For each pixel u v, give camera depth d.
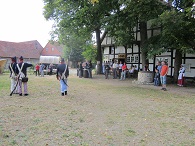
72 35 25.59
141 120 5.85
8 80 15.78
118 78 20.05
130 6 13.02
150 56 14.76
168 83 16.22
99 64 25.58
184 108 7.45
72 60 54.16
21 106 7.14
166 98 9.42
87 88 12.20
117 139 4.39
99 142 4.20
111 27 16.14
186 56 18.50
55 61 31.34
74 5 17.89
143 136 4.61
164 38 14.29
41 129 4.87
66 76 9.55
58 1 18.67
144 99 9.07
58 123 5.37
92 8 15.79
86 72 19.94
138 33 22.34
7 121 5.42
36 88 11.60
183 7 12.58
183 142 4.30
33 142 4.11
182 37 13.73
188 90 12.38
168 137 4.58
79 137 4.45
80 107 7.25
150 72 15.41
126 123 5.54
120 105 7.76
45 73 26.41
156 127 5.26
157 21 12.54
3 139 4.21
